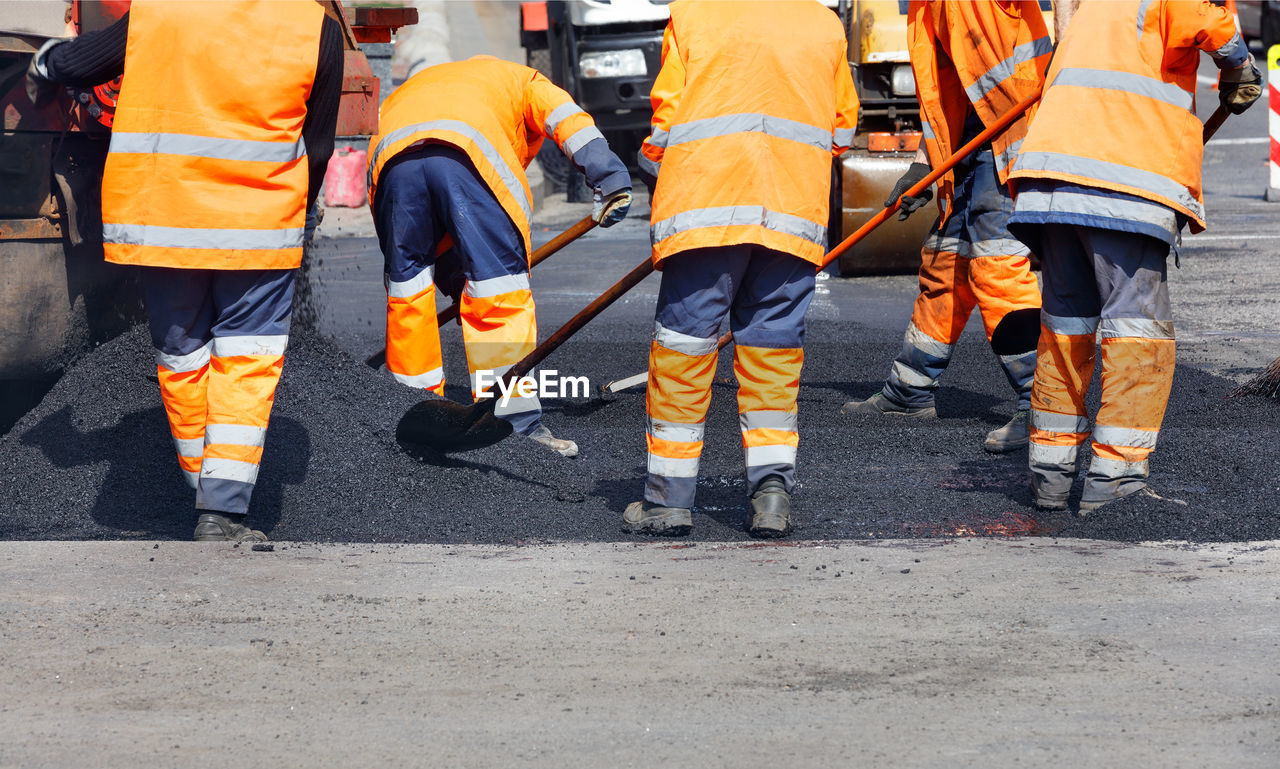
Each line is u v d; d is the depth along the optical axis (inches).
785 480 420.5
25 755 244.2
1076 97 424.5
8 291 477.7
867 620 315.0
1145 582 342.0
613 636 306.0
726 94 399.9
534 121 550.6
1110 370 427.8
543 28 1710.1
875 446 555.2
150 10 391.9
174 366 422.0
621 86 1530.5
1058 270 438.6
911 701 265.6
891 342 803.4
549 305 973.2
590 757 242.1
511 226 531.8
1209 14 405.1
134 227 394.9
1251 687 269.6
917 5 564.1
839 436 573.6
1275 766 235.1
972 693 269.1
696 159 401.1
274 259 404.2
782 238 401.4
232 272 407.2
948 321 598.9
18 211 477.1
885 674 279.9
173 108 392.8
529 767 238.2
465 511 455.8
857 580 349.1
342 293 1072.8
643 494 478.9
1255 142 1924.2
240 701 268.7
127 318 556.7
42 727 256.5
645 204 1697.8
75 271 508.7
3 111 457.4
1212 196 1513.3
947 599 330.3
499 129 532.1
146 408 507.2
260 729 255.0
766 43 400.2
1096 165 416.8
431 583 350.9
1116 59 421.4
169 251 394.6
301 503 453.4
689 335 413.4
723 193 399.9
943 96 571.5
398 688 275.0
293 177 406.0
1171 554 370.9
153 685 277.1
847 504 458.3
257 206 399.9
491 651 296.7
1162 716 256.5
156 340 420.8
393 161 527.8
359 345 795.4
